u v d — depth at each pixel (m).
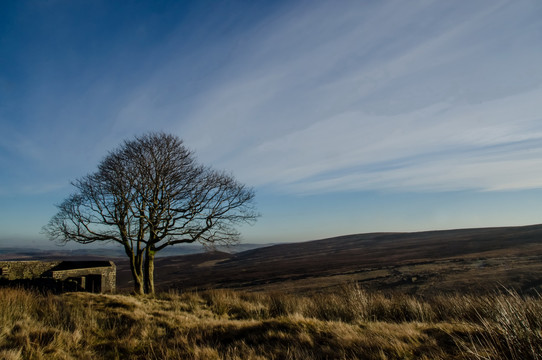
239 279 54.47
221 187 19.72
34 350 5.81
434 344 5.70
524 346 4.57
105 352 6.37
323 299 12.92
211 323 8.84
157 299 13.92
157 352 6.30
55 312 8.43
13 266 21.62
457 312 9.51
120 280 62.81
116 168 18.00
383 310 10.92
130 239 17.75
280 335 6.92
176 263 132.38
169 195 18.59
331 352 5.70
